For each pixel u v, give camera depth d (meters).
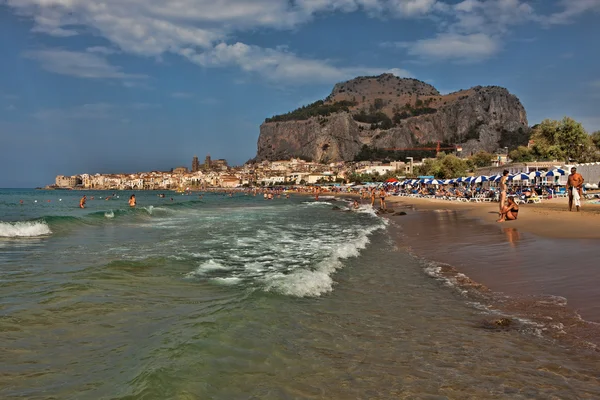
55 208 52.16
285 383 4.17
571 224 16.69
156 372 4.16
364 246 15.27
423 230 20.58
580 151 57.34
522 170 56.69
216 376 4.25
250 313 6.48
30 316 6.29
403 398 3.87
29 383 4.10
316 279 9.05
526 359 4.71
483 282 8.77
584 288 7.52
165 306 6.96
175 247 15.24
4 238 17.75
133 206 49.69
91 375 4.27
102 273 9.67
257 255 13.39
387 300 7.58
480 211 31.89
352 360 4.79
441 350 5.07
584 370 4.38
